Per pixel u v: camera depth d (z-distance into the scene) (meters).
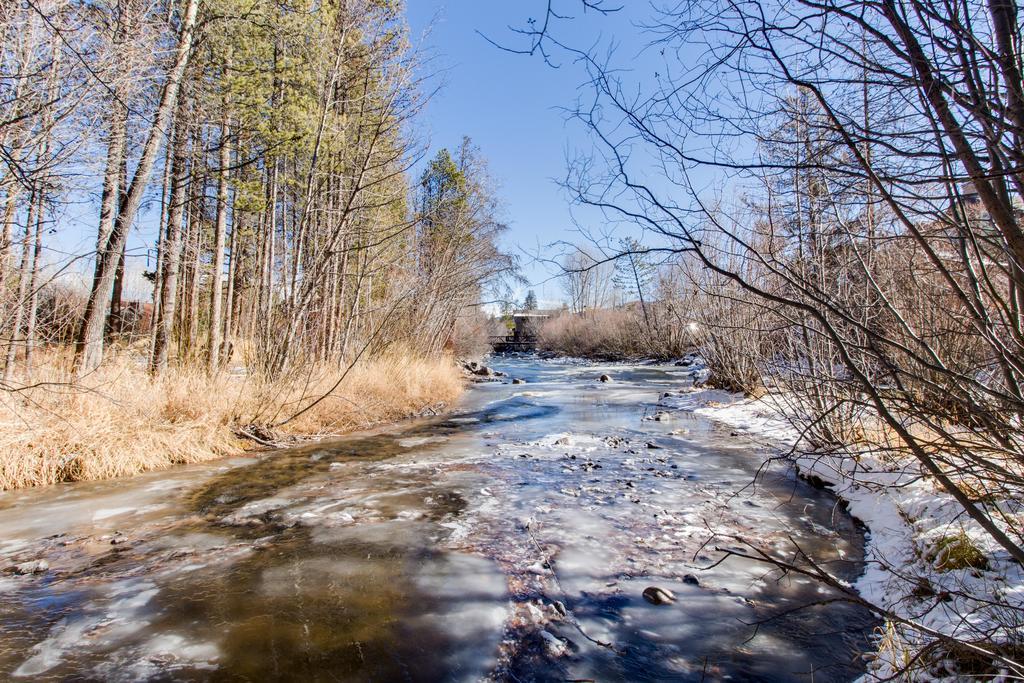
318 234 11.44
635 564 3.96
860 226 2.98
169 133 9.56
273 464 7.34
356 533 4.64
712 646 2.95
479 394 17.55
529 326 59.00
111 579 3.77
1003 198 1.83
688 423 10.68
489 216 19.39
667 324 18.80
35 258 6.17
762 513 5.11
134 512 5.25
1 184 4.98
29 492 5.87
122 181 8.16
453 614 3.27
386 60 10.43
